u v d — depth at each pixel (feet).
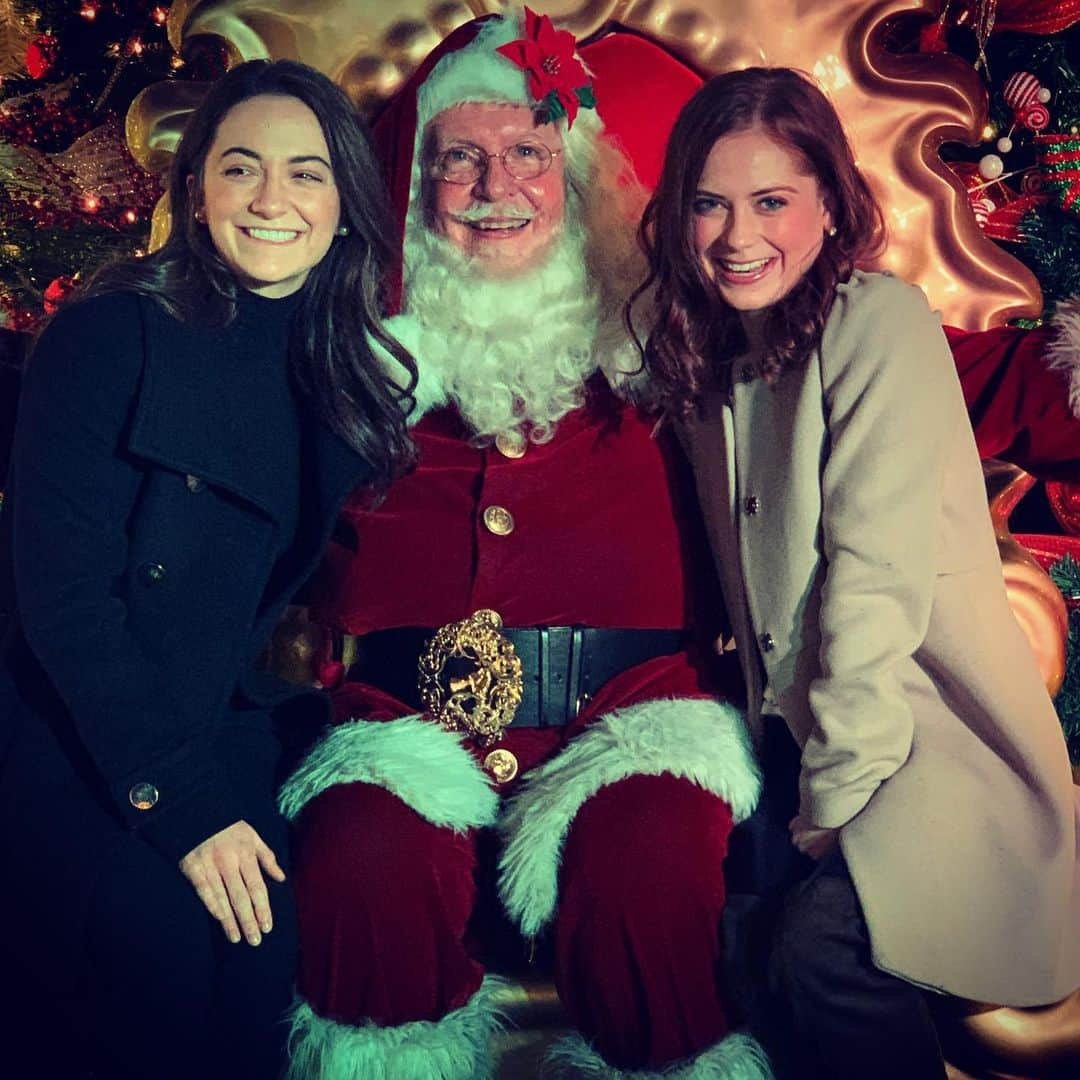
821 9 8.91
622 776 6.40
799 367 6.56
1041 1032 6.56
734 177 6.45
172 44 9.00
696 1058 5.99
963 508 6.48
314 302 6.90
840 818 6.17
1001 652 6.39
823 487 6.39
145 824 6.22
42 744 6.44
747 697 6.96
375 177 6.89
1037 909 6.23
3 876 6.29
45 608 6.29
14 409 8.05
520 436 7.20
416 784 6.37
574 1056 6.18
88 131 12.19
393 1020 6.10
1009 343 7.09
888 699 6.16
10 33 12.18
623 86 8.80
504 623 6.99
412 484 7.22
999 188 11.00
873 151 8.98
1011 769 6.36
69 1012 6.28
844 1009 6.09
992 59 11.56
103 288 6.72
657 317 7.00
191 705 6.47
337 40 8.84
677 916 6.08
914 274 9.03
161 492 6.53
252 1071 6.21
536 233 7.35
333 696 7.21
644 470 7.25
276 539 6.82
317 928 6.18
